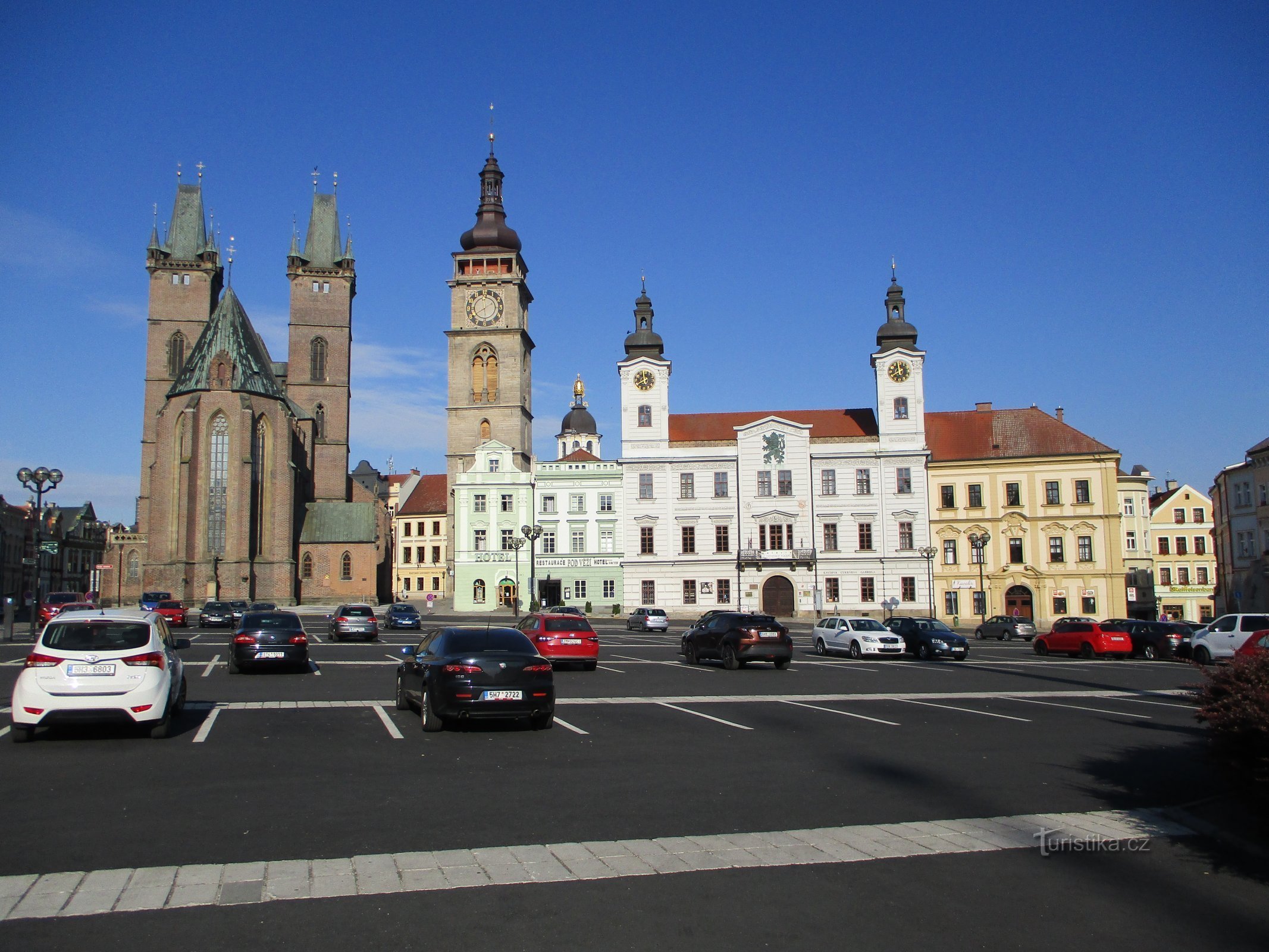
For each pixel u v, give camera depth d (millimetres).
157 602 68438
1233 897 9102
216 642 50625
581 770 14984
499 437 112938
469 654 19031
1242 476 72625
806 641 58688
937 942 7953
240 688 27547
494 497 94375
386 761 15719
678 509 85688
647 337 88250
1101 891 9242
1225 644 37781
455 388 113750
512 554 93625
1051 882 9469
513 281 114750
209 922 8211
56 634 17438
